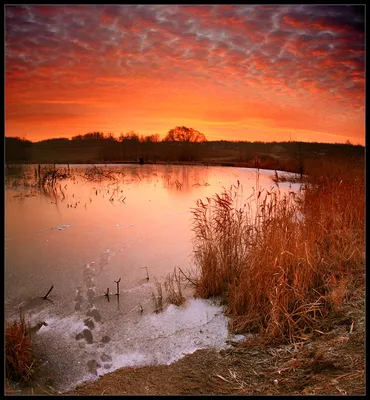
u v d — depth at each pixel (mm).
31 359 3846
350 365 3385
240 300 4695
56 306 5035
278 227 5316
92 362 3893
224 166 24125
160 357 3979
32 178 17156
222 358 3891
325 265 5242
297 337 4047
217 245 5652
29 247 7422
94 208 11008
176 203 11672
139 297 5289
